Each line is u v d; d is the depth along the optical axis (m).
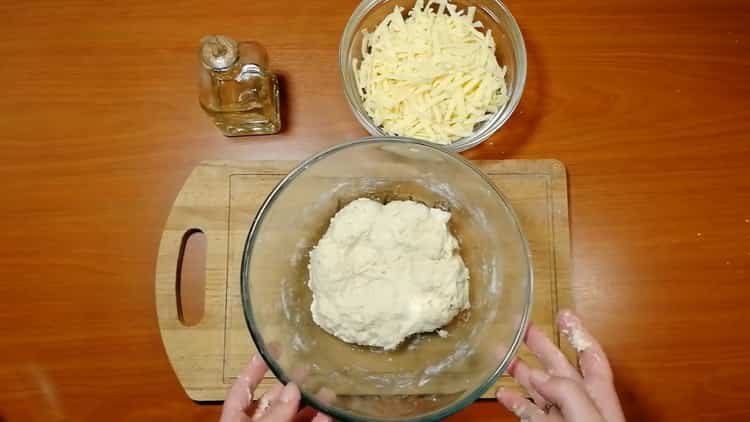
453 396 0.84
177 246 0.93
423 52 0.93
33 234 0.96
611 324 0.95
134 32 0.99
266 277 0.87
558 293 0.93
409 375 0.89
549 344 0.84
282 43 0.99
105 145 0.98
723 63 1.00
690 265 0.96
